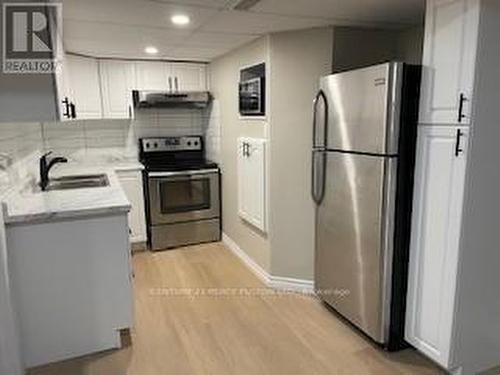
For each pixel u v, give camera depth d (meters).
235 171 3.75
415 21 2.54
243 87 3.34
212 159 4.42
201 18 2.38
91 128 4.15
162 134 4.48
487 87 1.68
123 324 2.28
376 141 2.04
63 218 2.04
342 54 2.71
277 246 3.07
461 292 1.85
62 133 4.02
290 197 2.97
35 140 3.26
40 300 2.08
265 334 2.44
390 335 2.19
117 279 2.22
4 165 2.22
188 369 2.11
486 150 1.75
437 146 1.85
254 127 3.24
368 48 2.78
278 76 2.85
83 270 2.14
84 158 4.16
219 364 2.15
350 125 2.23
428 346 2.02
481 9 1.60
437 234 1.90
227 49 3.49
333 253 2.53
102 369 2.12
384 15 2.39
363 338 2.38
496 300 1.97
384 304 2.14
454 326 1.87
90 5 2.08
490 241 1.87
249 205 3.37
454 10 1.70
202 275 3.39
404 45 2.81
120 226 2.18
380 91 1.98
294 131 2.87
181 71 4.15
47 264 2.06
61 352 2.18
